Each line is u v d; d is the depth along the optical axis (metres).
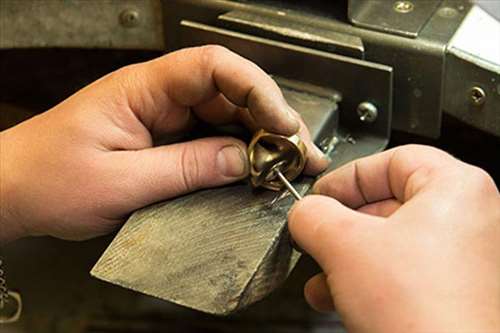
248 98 0.70
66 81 1.04
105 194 0.74
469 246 0.60
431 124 0.78
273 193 0.70
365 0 0.79
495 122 0.75
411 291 0.57
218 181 0.71
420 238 0.59
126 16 0.86
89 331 1.21
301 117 0.75
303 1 0.81
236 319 1.21
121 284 0.65
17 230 0.82
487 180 0.64
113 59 1.00
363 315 0.58
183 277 0.64
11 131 0.79
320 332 1.19
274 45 0.78
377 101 0.77
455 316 0.56
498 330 0.56
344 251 0.60
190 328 1.21
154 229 0.69
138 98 0.74
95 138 0.75
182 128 0.77
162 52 0.93
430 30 0.76
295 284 1.15
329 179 0.71
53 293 1.22
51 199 0.76
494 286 0.59
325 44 0.76
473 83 0.74
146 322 1.22
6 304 1.00
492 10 0.79
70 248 1.18
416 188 0.65
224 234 0.67
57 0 0.86
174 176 0.71
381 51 0.76
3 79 1.04
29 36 0.89
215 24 0.82
